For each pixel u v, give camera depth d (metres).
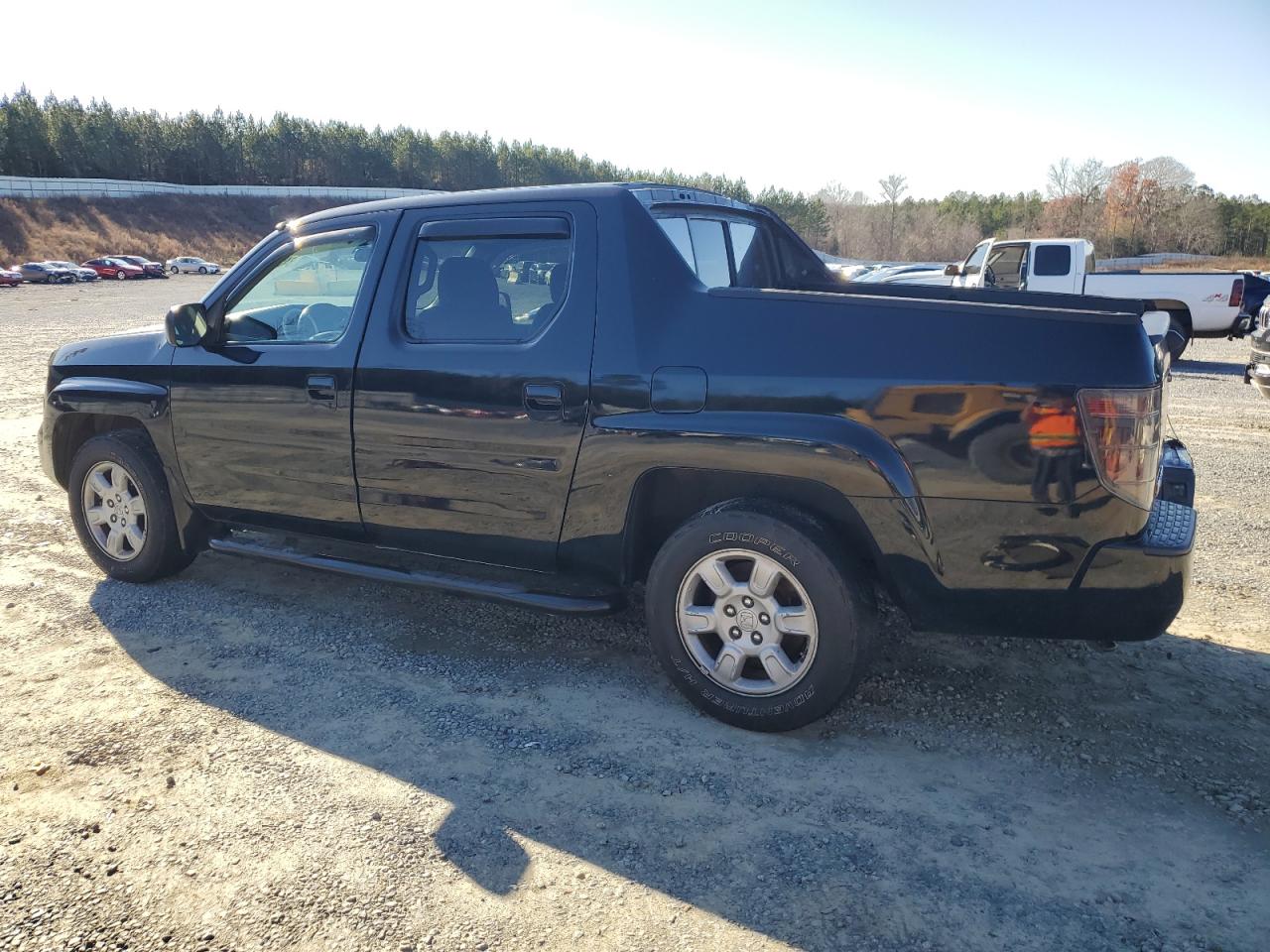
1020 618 2.87
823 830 2.62
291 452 3.90
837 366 2.88
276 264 4.05
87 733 3.14
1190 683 3.53
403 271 3.68
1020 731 3.18
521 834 2.60
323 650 3.84
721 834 2.60
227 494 4.18
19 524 5.57
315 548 4.14
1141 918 2.26
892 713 3.30
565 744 3.09
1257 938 2.19
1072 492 2.69
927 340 2.80
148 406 4.27
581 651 3.85
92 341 4.64
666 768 2.95
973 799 2.77
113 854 2.51
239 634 4.00
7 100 87.38
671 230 3.58
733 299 3.05
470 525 3.56
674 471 3.23
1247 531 5.48
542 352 3.30
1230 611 4.26
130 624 4.10
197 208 80.94
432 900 2.33
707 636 3.24
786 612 3.02
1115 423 2.65
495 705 3.37
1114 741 3.11
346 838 2.58
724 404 3.00
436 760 2.99
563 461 3.28
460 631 4.05
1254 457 7.52
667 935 2.21
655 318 3.14
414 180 105.88
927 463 2.79
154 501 4.36
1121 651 3.82
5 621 4.11
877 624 3.00
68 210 71.12
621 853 2.52
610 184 3.41
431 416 3.51
